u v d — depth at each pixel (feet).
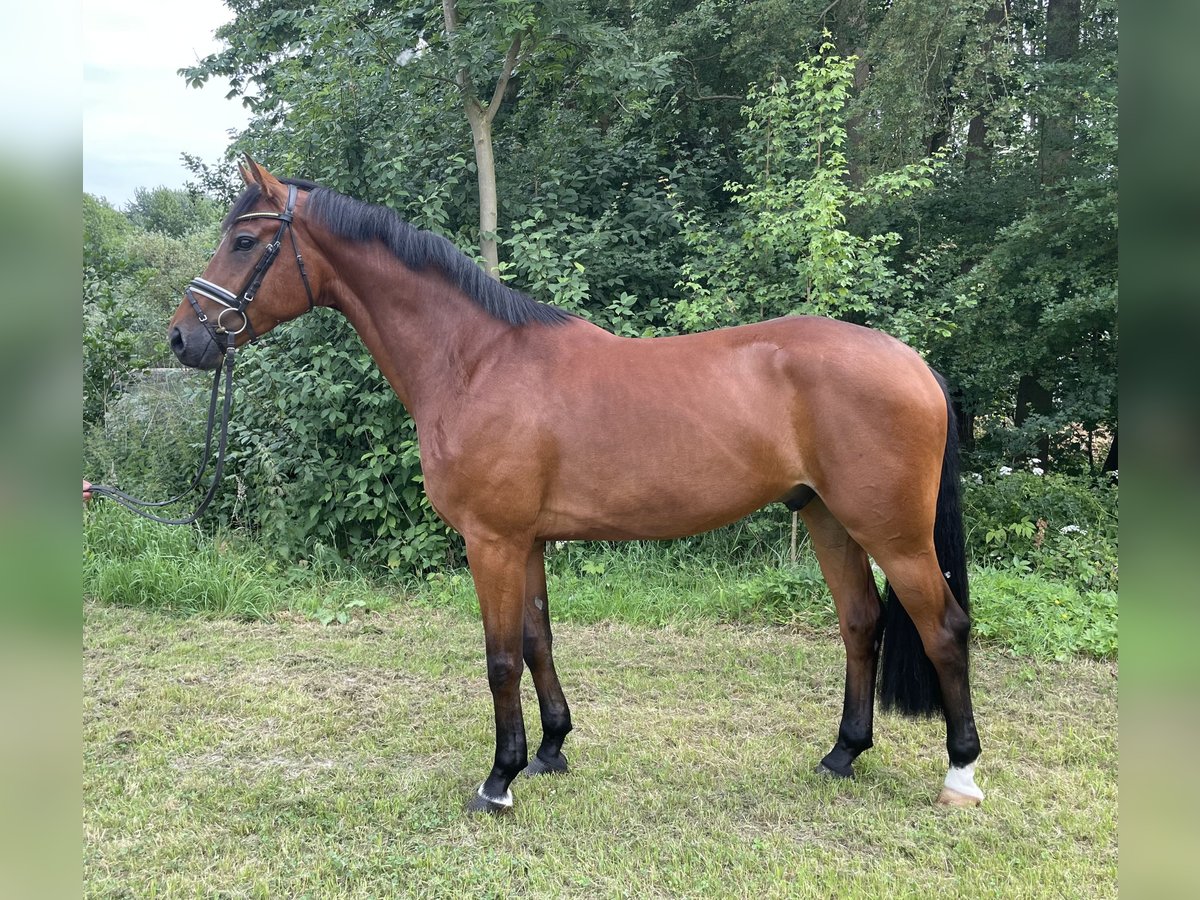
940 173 25.79
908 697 8.81
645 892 7.17
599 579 16.97
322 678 12.64
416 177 18.78
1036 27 27.27
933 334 20.93
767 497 8.20
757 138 21.26
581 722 10.90
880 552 7.99
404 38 18.75
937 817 8.34
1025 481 19.40
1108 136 20.75
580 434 8.04
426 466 8.57
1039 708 11.15
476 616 15.72
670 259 21.48
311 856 7.78
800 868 7.41
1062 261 22.61
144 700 11.67
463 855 7.79
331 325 18.38
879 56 23.85
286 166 19.30
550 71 19.83
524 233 18.70
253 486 19.54
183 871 7.57
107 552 17.71
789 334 8.20
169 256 50.67
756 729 10.68
